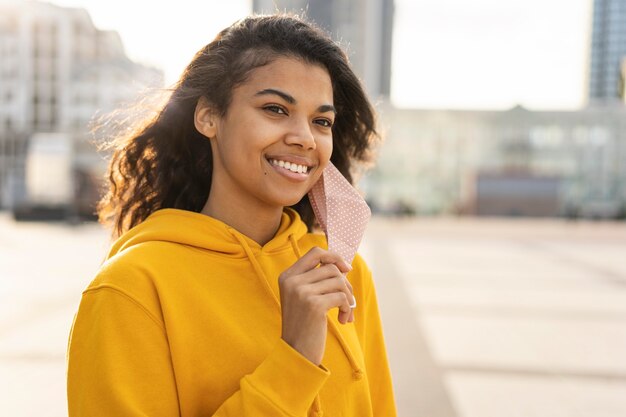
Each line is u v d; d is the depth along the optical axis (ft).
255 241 4.42
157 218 4.25
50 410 14.52
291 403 3.42
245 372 3.84
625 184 200.23
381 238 73.67
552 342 22.22
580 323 25.53
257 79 3.92
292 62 3.95
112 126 5.14
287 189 3.99
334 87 4.76
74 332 3.73
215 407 3.79
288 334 3.56
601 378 18.11
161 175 4.99
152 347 3.68
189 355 3.78
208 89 4.09
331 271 3.66
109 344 3.59
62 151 90.89
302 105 3.94
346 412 4.24
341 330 4.49
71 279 35.40
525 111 204.13
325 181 4.39
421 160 207.00
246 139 3.92
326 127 4.14
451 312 27.22
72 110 187.52
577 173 202.39
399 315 26.37
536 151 204.03
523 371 18.60
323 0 297.74
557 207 153.99
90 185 86.07
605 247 64.95
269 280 4.21
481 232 90.22
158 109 4.77
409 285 34.86
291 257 4.54
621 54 225.76
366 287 5.09
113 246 4.30
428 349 20.80
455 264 45.98
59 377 16.85
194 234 4.04
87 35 199.31
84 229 80.48
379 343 5.20
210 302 3.90
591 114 201.26
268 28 4.04
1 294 29.89
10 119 194.18
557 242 71.36
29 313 25.32
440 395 16.20
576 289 34.73
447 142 206.28
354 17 297.74
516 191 154.81
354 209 4.36
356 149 5.21
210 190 4.66
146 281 3.76
